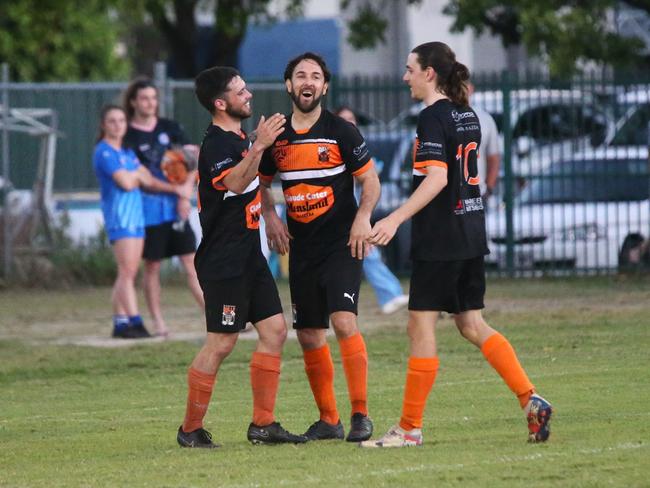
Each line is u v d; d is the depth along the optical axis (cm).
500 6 7831
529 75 6950
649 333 4588
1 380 4050
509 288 6362
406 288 6531
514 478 2333
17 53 10162
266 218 2883
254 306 2805
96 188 7738
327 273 2797
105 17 10931
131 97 4794
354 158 2773
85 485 2419
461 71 2692
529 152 6919
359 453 2634
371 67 13188
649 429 2803
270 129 2658
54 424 3250
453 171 2655
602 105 7175
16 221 6938
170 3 11312
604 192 6938
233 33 10575
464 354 4241
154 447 2859
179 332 5112
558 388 3459
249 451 2727
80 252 7050
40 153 7050
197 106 7112
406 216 2603
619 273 6831
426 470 2427
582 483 2277
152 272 4912
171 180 4825
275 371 2808
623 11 8469
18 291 6744
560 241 6869
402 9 13150
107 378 4059
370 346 4497
